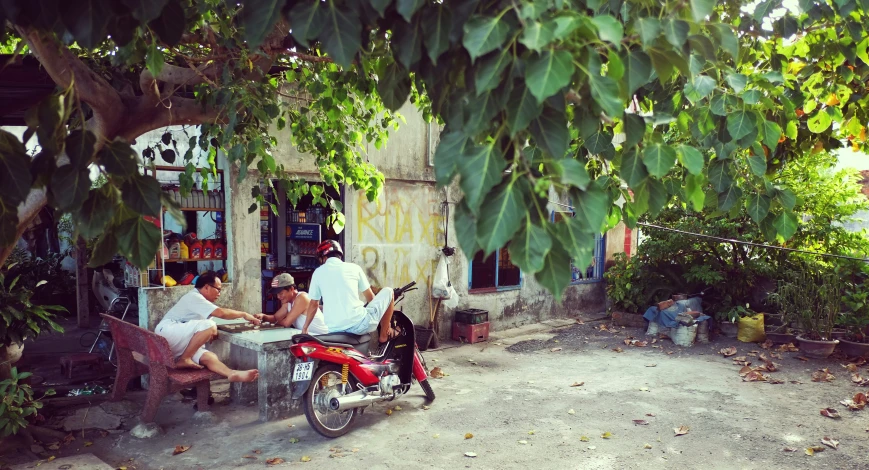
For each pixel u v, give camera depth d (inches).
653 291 411.8
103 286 345.7
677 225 400.2
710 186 110.5
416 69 73.4
